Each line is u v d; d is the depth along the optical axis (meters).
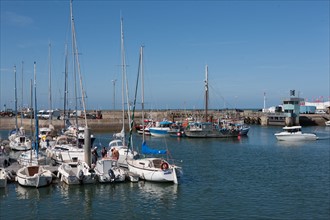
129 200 26.78
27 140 53.81
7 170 32.47
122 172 31.61
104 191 28.91
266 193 29.17
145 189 29.61
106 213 24.08
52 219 22.97
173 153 53.03
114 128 95.12
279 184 32.31
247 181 33.47
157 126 85.31
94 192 28.56
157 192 28.94
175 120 111.56
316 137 73.56
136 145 62.50
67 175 29.88
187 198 27.47
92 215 23.67
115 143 47.34
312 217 23.41
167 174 30.95
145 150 36.16
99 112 113.88
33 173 30.84
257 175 36.34
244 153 53.44
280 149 58.47
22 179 29.28
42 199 26.78
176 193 28.80
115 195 27.95
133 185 30.69
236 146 62.53
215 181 33.31
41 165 34.44
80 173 29.86
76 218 23.14
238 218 23.17
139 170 32.00
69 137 46.78
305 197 28.02
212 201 26.80
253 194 28.84
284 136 72.69
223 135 77.88
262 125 121.25
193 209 24.94
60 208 24.97
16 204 25.66
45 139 52.69
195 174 36.72
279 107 131.62
